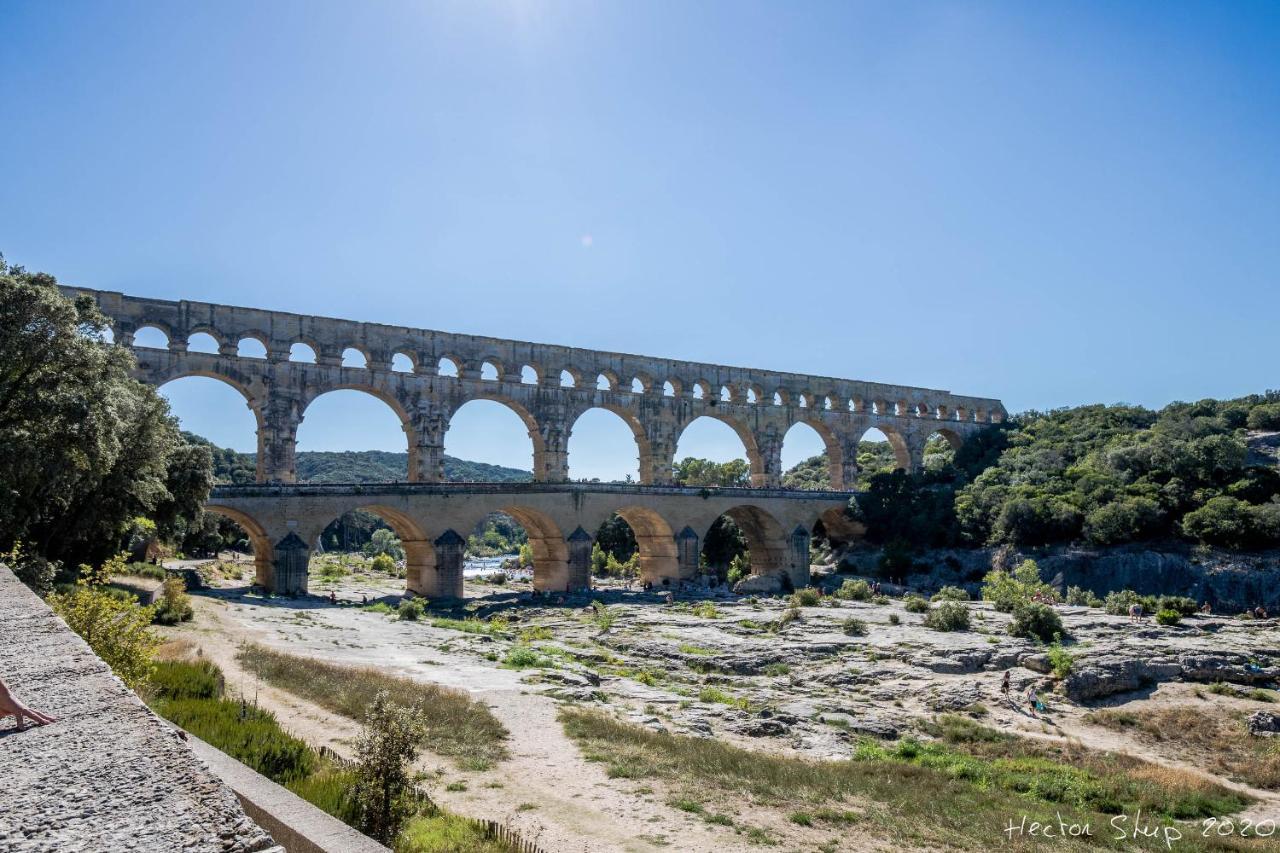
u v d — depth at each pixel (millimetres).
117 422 41562
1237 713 39688
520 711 28656
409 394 85125
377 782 15078
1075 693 42781
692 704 36094
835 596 81125
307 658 35344
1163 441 97750
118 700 5543
